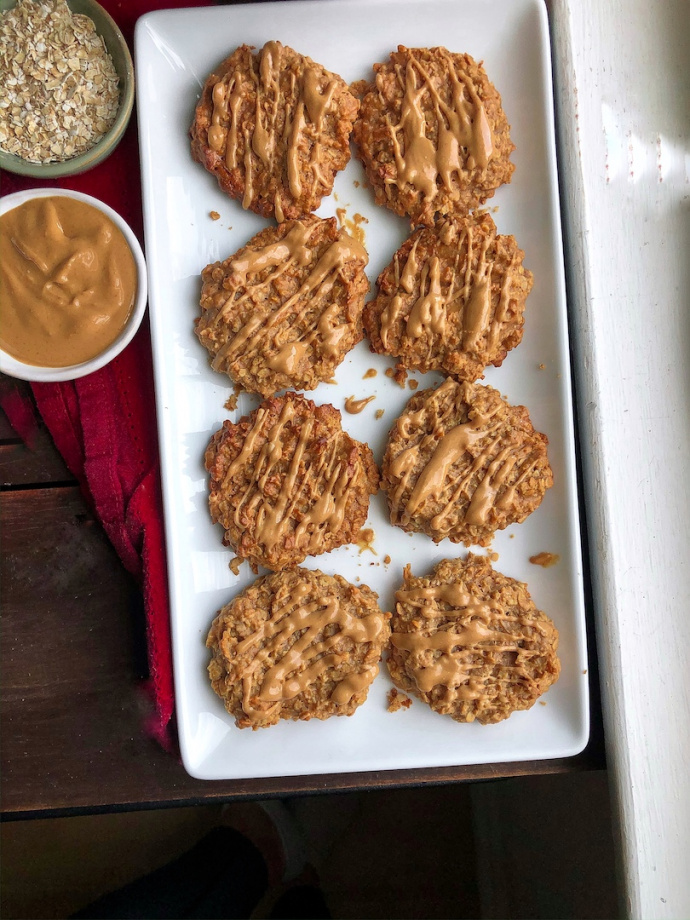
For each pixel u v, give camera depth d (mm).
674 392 323
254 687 312
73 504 335
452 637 316
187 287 324
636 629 319
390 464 317
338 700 315
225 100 308
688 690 319
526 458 319
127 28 330
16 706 332
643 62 323
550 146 315
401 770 332
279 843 442
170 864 434
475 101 309
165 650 328
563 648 325
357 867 442
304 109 309
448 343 315
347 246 314
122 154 333
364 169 324
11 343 302
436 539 322
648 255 323
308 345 314
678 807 314
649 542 321
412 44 319
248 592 321
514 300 313
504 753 319
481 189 318
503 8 312
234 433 317
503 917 417
